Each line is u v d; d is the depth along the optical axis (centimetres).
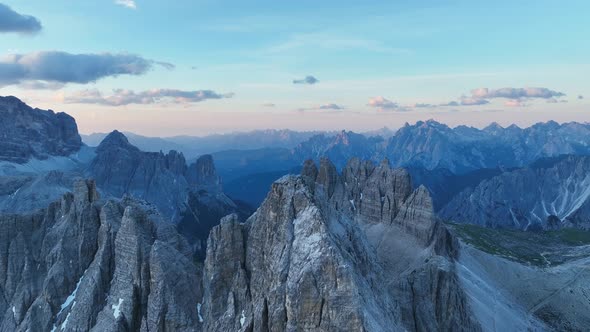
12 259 14300
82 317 11800
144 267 11738
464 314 13825
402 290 13338
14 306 13300
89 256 13525
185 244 13712
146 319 11181
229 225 11494
